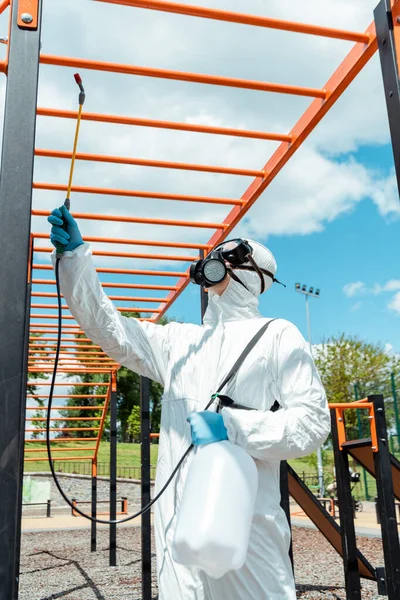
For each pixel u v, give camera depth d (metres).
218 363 2.05
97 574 6.47
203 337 2.18
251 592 1.71
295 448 1.76
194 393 2.07
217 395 1.89
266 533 1.79
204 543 1.55
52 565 7.27
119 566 7.04
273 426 1.75
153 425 34.00
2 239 1.45
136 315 19.70
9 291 1.43
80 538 10.43
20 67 1.60
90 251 1.95
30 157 1.52
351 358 26.31
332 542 5.19
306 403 1.85
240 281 2.23
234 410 1.77
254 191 3.45
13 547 1.31
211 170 3.23
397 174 1.75
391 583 3.91
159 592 1.91
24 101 1.57
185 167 3.22
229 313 2.22
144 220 3.83
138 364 2.27
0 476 1.33
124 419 35.81
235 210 3.75
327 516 4.86
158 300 5.23
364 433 17.83
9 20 1.68
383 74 1.86
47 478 19.28
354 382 25.72
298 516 13.34
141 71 2.45
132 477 22.81
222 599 1.74
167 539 1.92
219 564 1.56
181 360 2.18
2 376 1.38
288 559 1.85
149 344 2.29
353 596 4.33
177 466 1.86
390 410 21.55
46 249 4.23
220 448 1.70
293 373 1.93
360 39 2.33
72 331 6.41
